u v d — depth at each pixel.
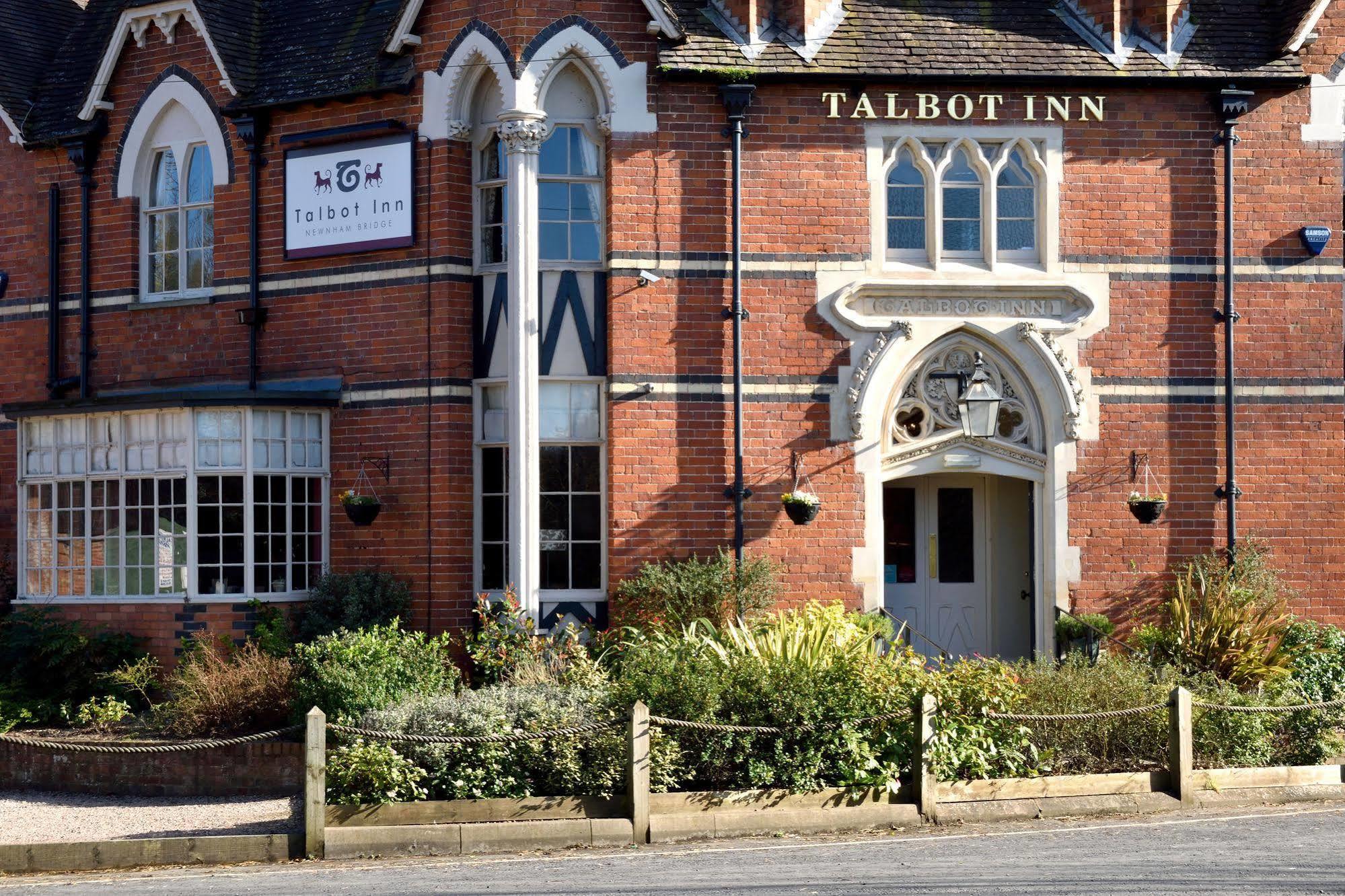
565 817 12.08
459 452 16.89
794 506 16.25
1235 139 17.33
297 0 18.77
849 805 12.49
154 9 18.42
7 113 19.16
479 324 17.06
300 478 17.31
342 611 16.62
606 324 16.91
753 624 15.57
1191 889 9.66
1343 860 10.58
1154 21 17.33
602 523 16.86
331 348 17.48
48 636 16.52
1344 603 17.30
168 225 18.81
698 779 12.65
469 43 16.80
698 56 16.67
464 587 16.81
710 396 16.73
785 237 16.89
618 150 16.69
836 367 16.94
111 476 17.52
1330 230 17.38
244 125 17.89
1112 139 17.30
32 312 19.28
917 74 16.83
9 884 10.79
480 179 17.17
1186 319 17.30
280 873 10.93
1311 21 17.12
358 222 17.33
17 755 15.21
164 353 18.47
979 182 17.33
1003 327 17.12
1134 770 13.50
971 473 17.81
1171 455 17.22
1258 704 14.29
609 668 15.50
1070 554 17.03
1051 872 10.27
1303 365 17.39
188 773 14.58
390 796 11.96
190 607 16.75
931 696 12.67
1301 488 17.31
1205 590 16.17
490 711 12.63
